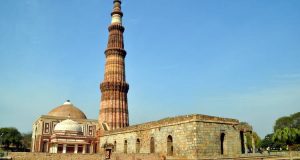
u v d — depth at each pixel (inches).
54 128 3147.1
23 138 5290.4
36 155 1779.0
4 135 4493.1
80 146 2984.7
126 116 3314.5
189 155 1749.5
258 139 3432.6
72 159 1866.4
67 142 2881.4
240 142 1990.7
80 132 3070.9
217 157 1736.0
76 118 3457.2
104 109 3272.6
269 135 4869.6
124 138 2581.2
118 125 3211.1
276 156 2110.0
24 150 4473.4
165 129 2020.2
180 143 1845.5
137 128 2375.7
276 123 5103.3
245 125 2106.3
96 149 3181.6
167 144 1973.4
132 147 2417.6
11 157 1711.4
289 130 3100.4
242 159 1841.8
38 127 3211.1
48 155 1807.3
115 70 3390.7
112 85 3312.0
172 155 1900.8
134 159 1925.4
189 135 1779.0
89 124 3321.9
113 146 2753.4
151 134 2171.5
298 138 3056.1
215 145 1814.7
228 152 1879.9
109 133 2898.6
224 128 1911.9
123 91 3366.1
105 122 3213.6
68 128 2979.8
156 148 2081.7
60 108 3614.7
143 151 2239.2
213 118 1862.7
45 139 3139.8
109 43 3531.0
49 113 3567.9
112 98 3282.5
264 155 2020.2
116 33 3545.8
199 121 1774.1
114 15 3629.4
